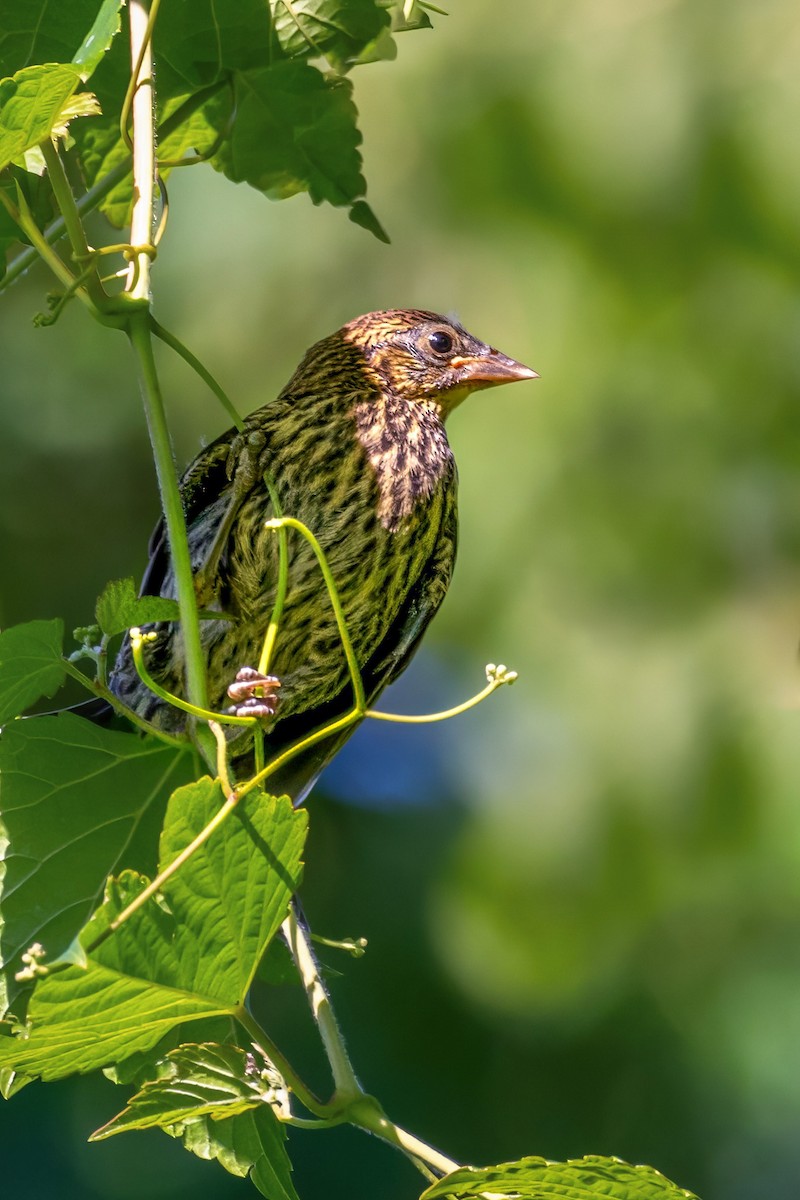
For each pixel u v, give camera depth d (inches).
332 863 464.1
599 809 417.7
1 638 177.0
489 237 442.3
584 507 419.5
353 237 448.8
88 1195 422.0
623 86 439.5
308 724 252.5
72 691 445.1
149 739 194.2
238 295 450.3
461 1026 443.2
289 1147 432.5
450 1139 439.5
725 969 429.1
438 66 448.1
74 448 470.6
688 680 414.0
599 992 436.5
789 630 415.8
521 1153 441.1
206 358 450.3
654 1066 444.1
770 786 409.4
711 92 436.8
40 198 211.0
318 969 183.2
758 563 421.4
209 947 159.5
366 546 248.7
